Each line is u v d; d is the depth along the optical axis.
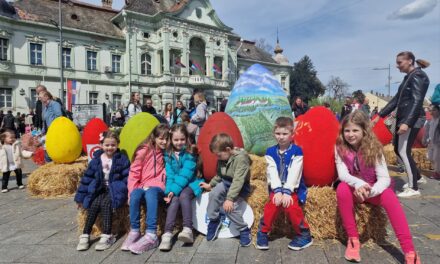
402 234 2.73
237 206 3.32
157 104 34.25
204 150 3.96
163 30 33.25
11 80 27.52
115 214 3.64
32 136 8.80
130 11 32.22
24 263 2.95
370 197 2.96
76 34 30.42
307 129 3.63
